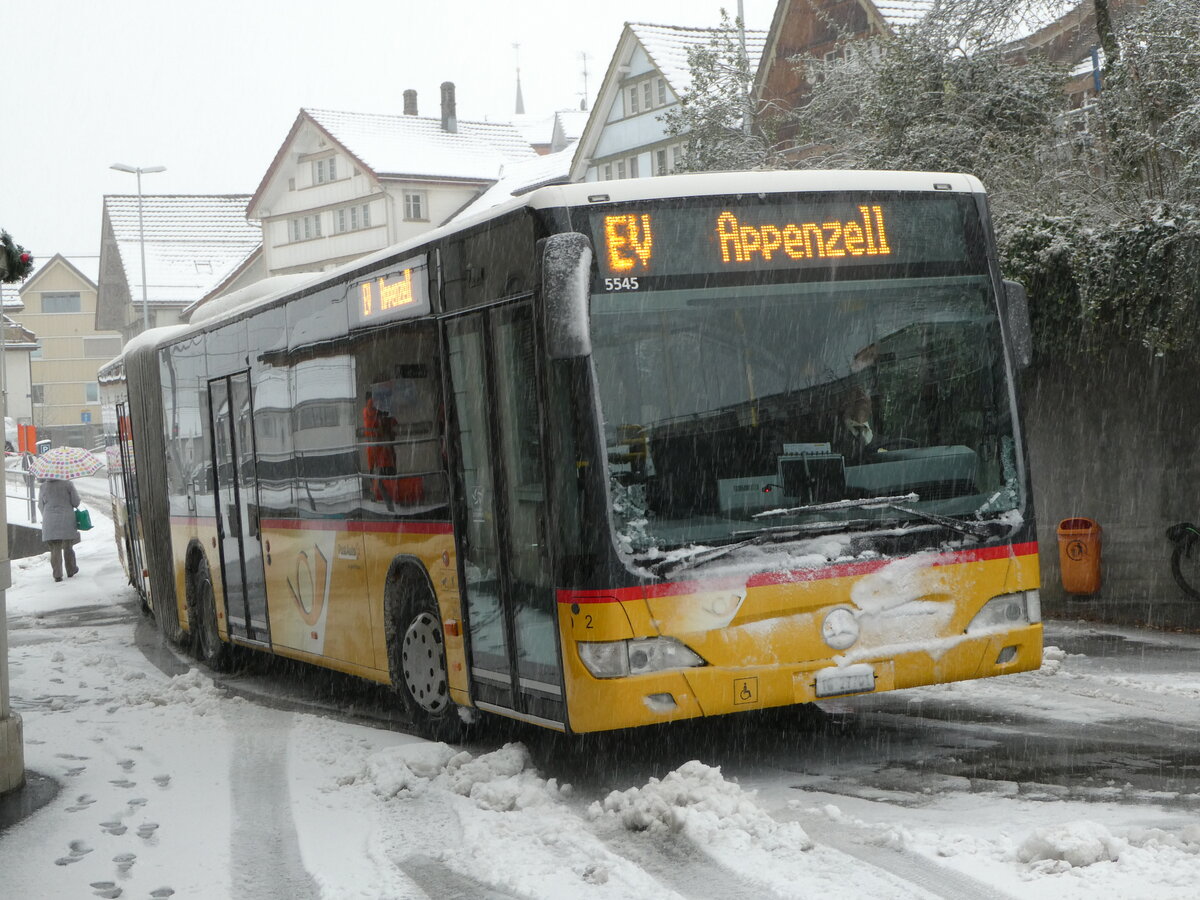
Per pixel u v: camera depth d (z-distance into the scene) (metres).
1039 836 6.07
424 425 9.41
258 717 11.48
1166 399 14.41
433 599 9.59
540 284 7.89
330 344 11.02
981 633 8.20
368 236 73.69
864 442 8.13
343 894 6.45
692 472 7.79
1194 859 5.81
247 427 13.22
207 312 14.98
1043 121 18.31
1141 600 14.64
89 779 9.33
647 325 7.84
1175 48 14.51
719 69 25.42
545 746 9.40
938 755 8.42
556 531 7.77
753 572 7.77
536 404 8.02
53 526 27.05
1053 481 15.61
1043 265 14.19
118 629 19.16
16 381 89.31
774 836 6.66
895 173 8.53
